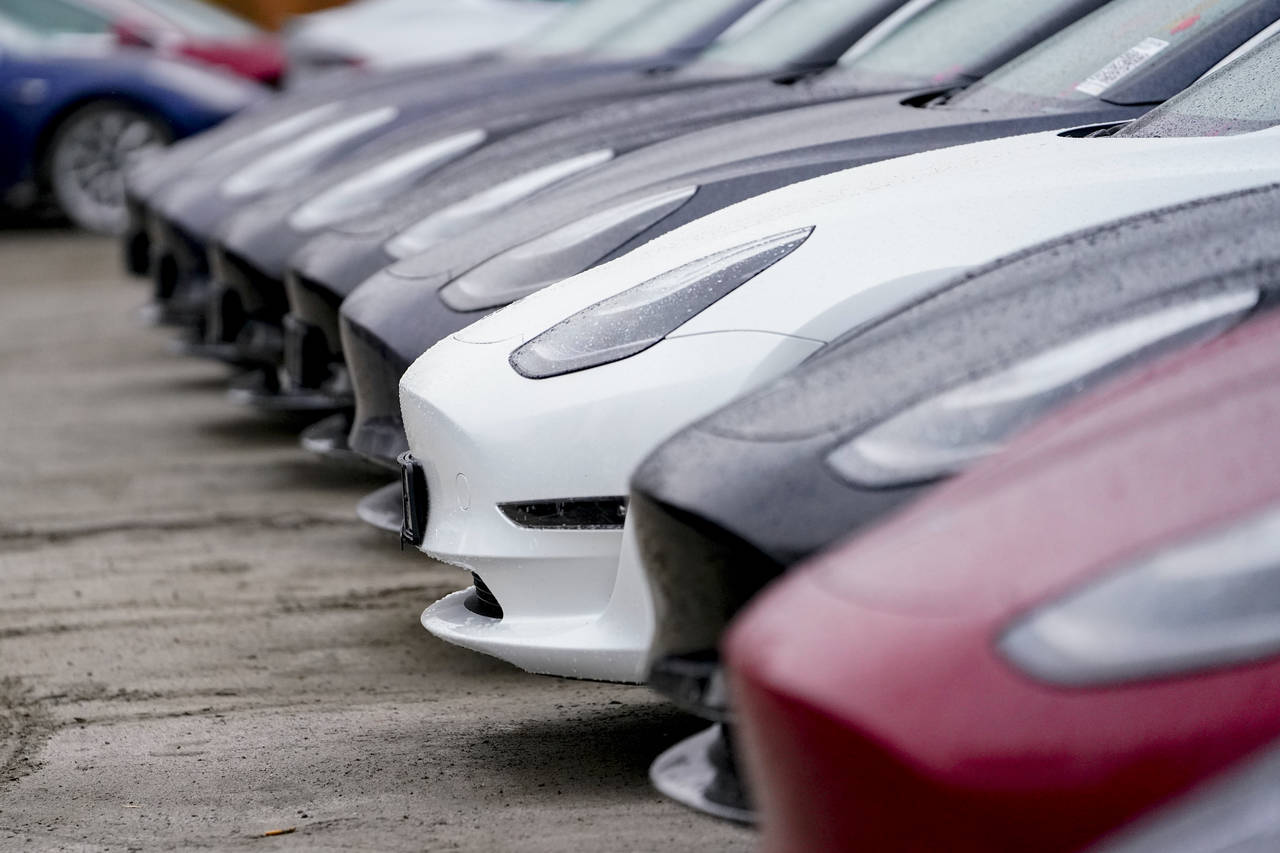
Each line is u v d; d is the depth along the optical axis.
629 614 7.29
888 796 4.26
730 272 7.86
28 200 31.22
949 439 5.58
